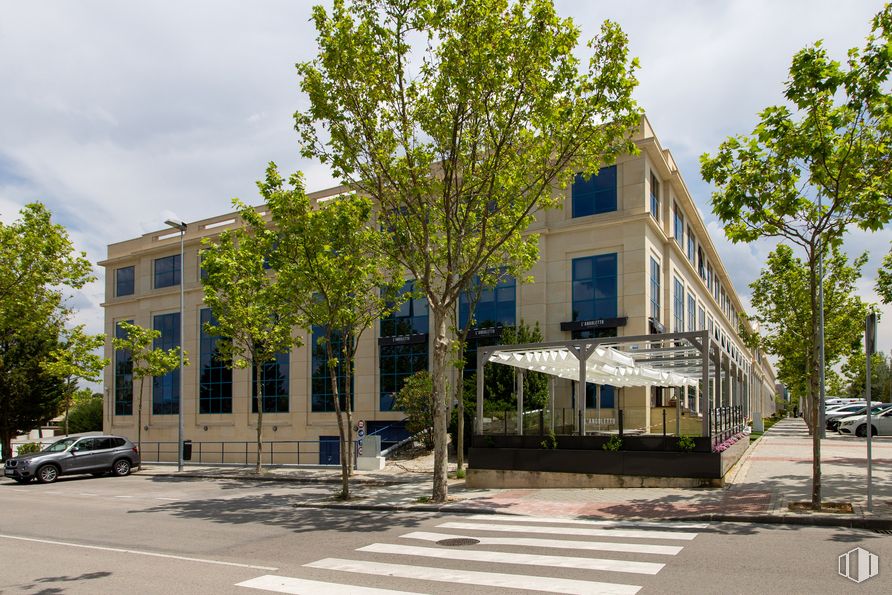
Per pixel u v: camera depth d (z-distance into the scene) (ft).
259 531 38.06
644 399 87.25
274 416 119.03
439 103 45.83
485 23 43.52
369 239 56.39
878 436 96.12
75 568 28.99
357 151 48.83
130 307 144.36
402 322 106.22
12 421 106.83
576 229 93.30
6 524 44.06
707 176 39.58
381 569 26.43
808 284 103.50
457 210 53.83
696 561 25.61
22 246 92.68
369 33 45.83
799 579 22.53
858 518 32.12
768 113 37.11
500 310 96.94
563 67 44.47
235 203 72.79
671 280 101.96
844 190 36.42
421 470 72.69
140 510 49.90
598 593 21.52
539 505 42.86
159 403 136.46
